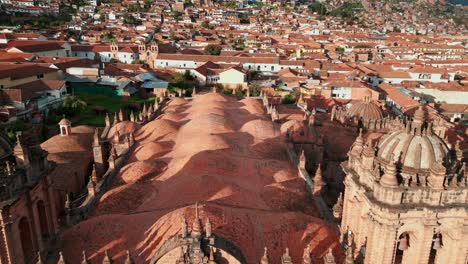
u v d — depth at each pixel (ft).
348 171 122.21
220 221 126.82
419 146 102.58
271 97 452.35
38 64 479.00
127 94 479.82
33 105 387.96
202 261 100.22
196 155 200.44
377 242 103.09
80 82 491.31
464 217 101.04
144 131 271.28
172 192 167.43
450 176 101.86
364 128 252.83
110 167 209.36
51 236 146.10
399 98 472.85
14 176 120.88
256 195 169.07
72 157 250.37
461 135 336.70
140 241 132.67
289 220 139.33
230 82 540.93
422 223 101.60
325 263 111.24
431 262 119.96
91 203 173.17
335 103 415.85
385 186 99.35
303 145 255.29
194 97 377.91
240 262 102.47
